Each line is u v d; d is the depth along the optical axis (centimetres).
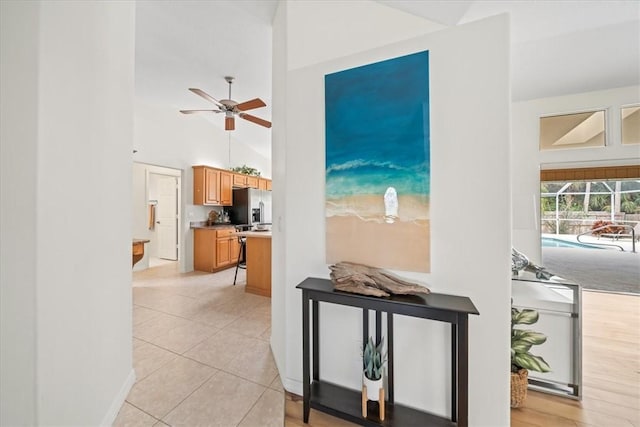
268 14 224
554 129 331
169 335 248
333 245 164
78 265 122
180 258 500
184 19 236
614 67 268
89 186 129
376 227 152
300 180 174
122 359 163
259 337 245
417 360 145
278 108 203
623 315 281
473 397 134
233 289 393
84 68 126
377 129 152
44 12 104
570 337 172
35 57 102
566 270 446
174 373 190
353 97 158
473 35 132
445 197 138
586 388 173
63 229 113
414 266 144
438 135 139
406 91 145
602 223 435
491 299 131
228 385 179
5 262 102
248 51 287
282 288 187
